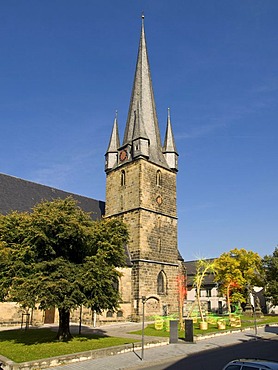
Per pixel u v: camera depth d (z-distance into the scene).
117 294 28.34
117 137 56.19
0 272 27.27
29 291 24.28
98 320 41.50
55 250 28.11
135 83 58.56
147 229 48.34
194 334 32.41
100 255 27.53
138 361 21.94
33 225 27.00
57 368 20.00
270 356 23.56
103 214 56.94
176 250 51.94
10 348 23.83
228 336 34.59
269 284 64.81
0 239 28.38
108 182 54.19
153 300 46.69
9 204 45.78
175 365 20.80
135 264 46.53
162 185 52.41
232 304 65.81
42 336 29.78
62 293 24.94
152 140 54.97
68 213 28.66
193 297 84.94
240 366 11.13
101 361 21.91
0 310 38.22
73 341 26.89
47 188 53.22
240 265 62.94
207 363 21.20
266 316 63.91
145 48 60.50
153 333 33.62
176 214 53.50
